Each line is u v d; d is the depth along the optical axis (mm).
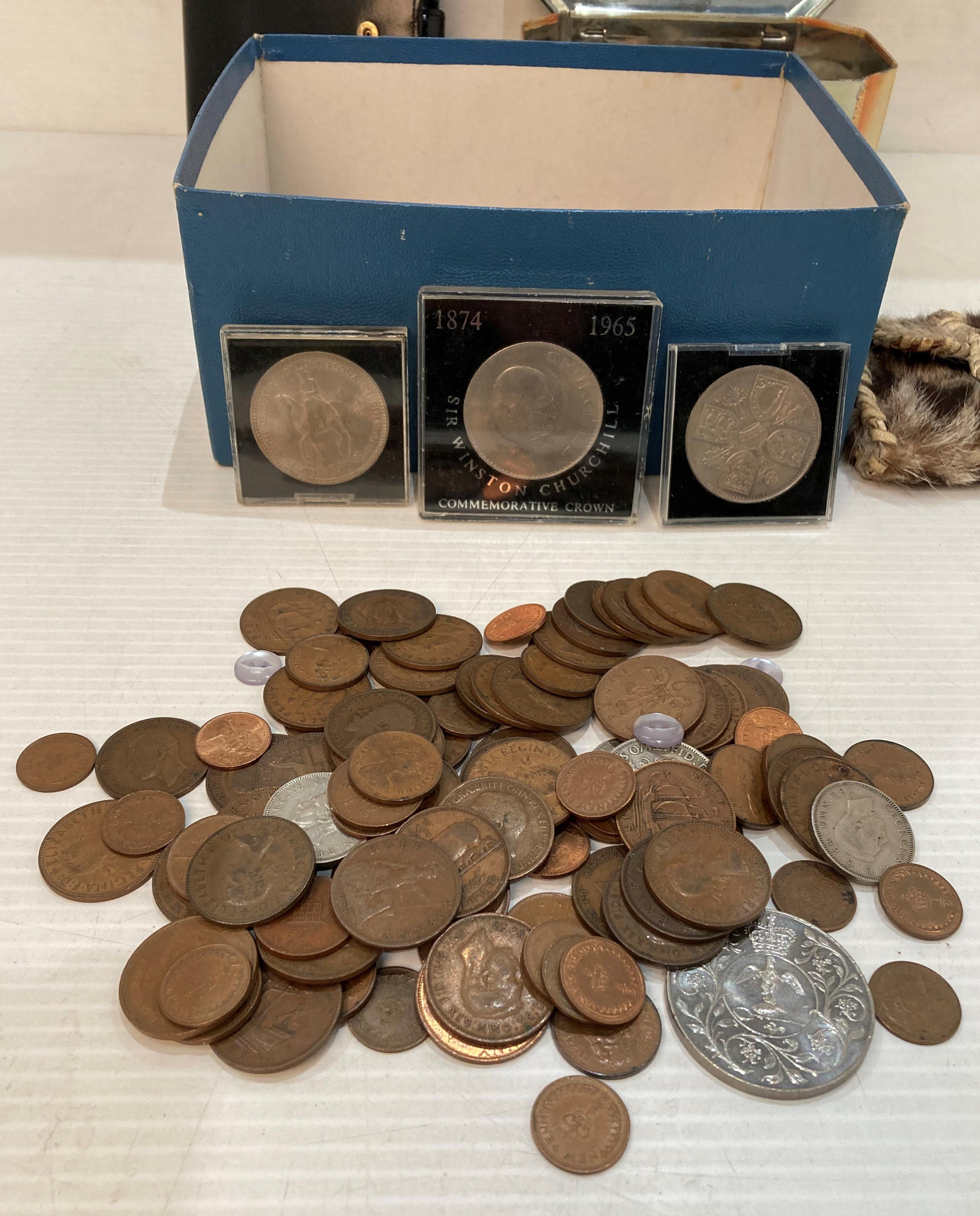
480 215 270
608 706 238
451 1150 172
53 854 211
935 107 592
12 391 357
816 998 191
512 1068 183
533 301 274
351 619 258
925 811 227
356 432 295
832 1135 176
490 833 207
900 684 257
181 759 230
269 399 289
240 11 448
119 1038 185
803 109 366
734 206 420
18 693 246
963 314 360
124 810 217
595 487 299
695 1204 167
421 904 195
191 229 271
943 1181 171
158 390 362
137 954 190
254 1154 171
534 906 203
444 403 285
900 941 203
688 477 298
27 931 200
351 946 191
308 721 236
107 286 430
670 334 295
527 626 258
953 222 508
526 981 189
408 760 219
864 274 285
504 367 282
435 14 461
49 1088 178
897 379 333
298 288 283
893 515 316
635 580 275
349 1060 184
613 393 286
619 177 414
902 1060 187
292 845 203
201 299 285
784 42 480
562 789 217
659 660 248
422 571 284
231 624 266
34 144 578
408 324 291
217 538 295
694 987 191
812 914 206
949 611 279
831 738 242
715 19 486
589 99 389
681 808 216
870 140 468
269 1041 181
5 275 434
